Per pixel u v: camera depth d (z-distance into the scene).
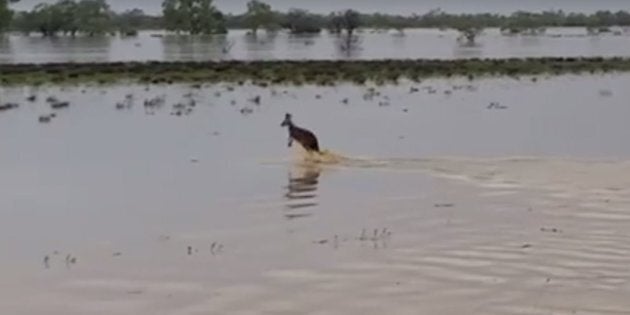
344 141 26.31
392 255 14.09
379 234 15.34
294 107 36.53
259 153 24.02
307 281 12.87
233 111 34.91
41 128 29.66
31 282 12.88
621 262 13.66
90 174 21.11
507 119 32.09
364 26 190.25
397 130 28.89
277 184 19.69
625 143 25.86
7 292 12.45
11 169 21.86
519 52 89.94
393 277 13.01
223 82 51.31
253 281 12.88
